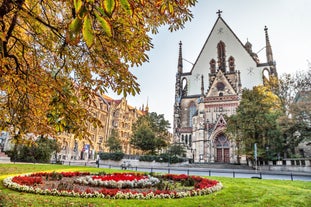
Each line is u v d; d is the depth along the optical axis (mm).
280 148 35906
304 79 31391
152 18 5539
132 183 14328
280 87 36562
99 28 3922
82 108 5180
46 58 6172
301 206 10227
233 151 46656
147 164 46750
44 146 39375
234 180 18906
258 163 39312
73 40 2215
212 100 53469
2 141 38125
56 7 5051
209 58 63375
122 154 47906
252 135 37312
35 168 25969
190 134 56188
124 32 4359
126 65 4953
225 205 9922
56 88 4898
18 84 5117
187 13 5676
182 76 65250
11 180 13875
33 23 4980
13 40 5504
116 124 82438
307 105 28828
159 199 10602
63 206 8836
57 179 16875
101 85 5242
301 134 31531
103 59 4844
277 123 34125
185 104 61406
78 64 5293
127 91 4910
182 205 9484
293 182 18375
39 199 9844
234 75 57844
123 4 1976
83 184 14898
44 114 5945
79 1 1881
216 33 64500
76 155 65500
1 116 6047
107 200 10094
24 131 6355
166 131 58719
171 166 45562
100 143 74438
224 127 48875
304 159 31750
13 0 4008
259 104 37281
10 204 8695
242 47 60781
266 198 11555
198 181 16750
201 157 49062
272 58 59031
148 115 60000
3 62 4516
